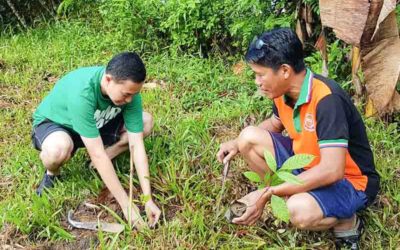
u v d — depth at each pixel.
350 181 2.88
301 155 2.59
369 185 2.90
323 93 2.67
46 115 3.39
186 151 3.70
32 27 6.27
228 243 3.00
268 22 4.48
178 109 4.38
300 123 2.79
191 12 4.96
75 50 5.49
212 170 3.56
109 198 3.38
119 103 3.09
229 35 5.07
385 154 3.66
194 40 5.05
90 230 3.19
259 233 3.09
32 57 5.35
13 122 4.32
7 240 3.12
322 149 2.65
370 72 3.48
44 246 3.08
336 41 4.12
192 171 3.58
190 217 3.17
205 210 3.21
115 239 2.94
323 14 3.33
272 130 3.20
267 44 2.60
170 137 3.88
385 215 3.16
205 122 4.04
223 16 4.97
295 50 2.61
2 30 6.22
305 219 2.77
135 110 3.32
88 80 3.11
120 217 3.27
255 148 3.09
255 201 2.69
